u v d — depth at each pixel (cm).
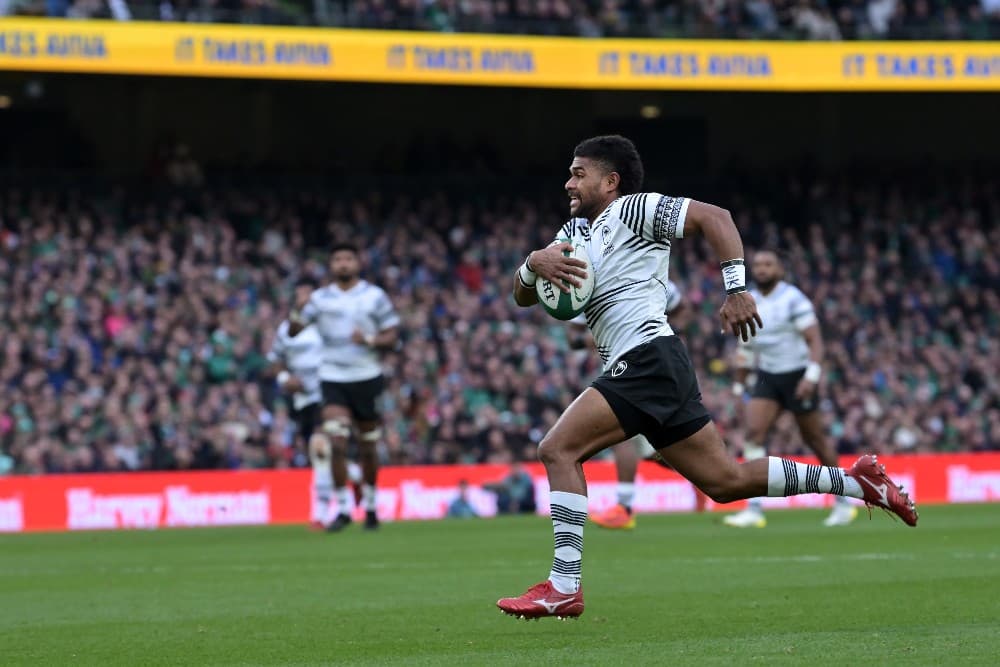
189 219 9588
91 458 7431
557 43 9619
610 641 2198
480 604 2798
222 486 6581
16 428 7550
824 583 3067
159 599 3016
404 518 6788
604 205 2306
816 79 9912
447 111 11488
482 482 6962
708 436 2230
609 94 11688
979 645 2056
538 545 4478
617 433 2216
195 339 8550
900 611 2528
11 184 9781
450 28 9775
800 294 5006
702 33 10094
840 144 11900
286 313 9088
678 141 11838
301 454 7694
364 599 2933
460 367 8612
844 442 8638
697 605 2688
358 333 5088
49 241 9081
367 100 11331
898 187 11262
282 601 2925
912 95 11906
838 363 9319
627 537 4662
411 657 2081
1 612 2808
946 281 10619
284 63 9119
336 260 5131
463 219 10319
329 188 10450
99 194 9950
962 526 5150
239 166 10588
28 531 6125
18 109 10644
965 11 10531
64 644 2319
